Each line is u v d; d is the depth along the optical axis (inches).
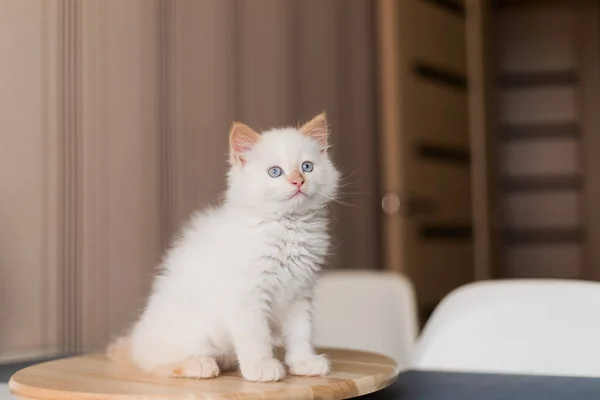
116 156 81.9
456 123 159.6
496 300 59.7
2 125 69.0
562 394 44.0
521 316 57.7
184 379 42.1
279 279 46.0
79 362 48.2
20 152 70.7
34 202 71.9
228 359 46.8
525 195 208.2
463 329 58.8
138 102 85.5
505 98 208.5
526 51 208.5
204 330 45.1
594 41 205.2
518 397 43.6
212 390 38.1
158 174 88.0
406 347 81.7
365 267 134.4
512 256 208.1
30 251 71.4
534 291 59.6
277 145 48.8
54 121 74.2
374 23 142.7
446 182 153.8
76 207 76.5
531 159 208.1
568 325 55.8
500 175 208.4
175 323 45.5
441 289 147.3
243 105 105.5
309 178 48.0
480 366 56.7
